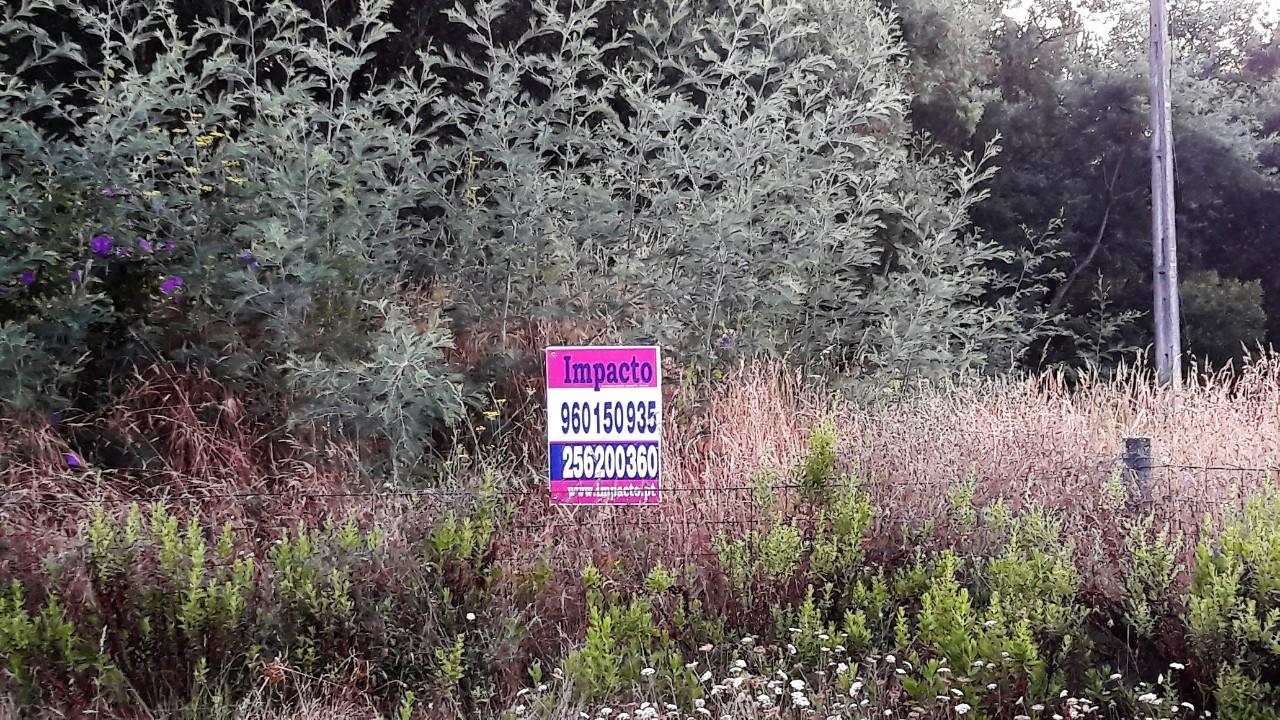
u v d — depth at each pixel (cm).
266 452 513
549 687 345
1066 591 366
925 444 495
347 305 554
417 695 342
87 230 530
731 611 389
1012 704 324
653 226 672
